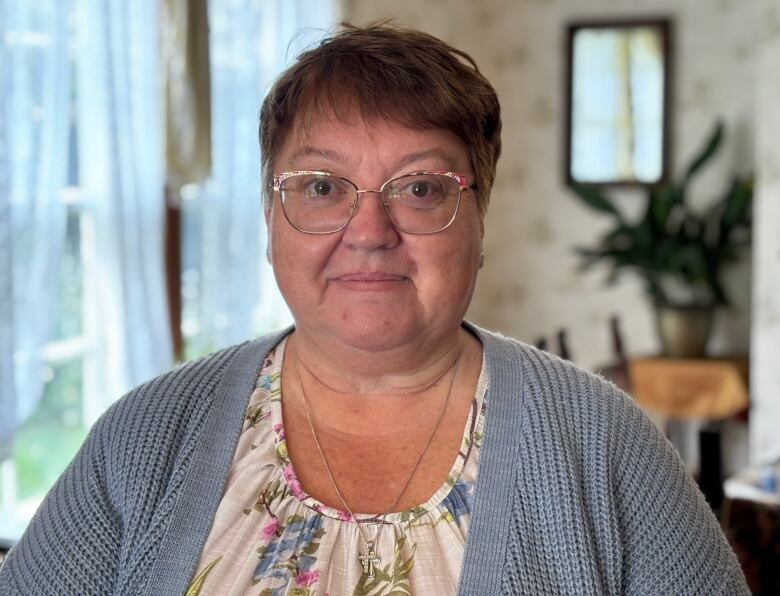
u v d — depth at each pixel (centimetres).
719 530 106
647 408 404
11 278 212
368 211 100
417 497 103
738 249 431
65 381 259
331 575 98
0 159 208
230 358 115
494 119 107
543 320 476
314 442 108
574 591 98
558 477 102
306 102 102
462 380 112
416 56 102
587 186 461
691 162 428
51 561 102
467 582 97
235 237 310
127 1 250
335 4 360
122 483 104
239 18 305
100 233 250
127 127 251
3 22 208
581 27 455
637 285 459
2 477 253
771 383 374
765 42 364
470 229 105
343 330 103
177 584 99
